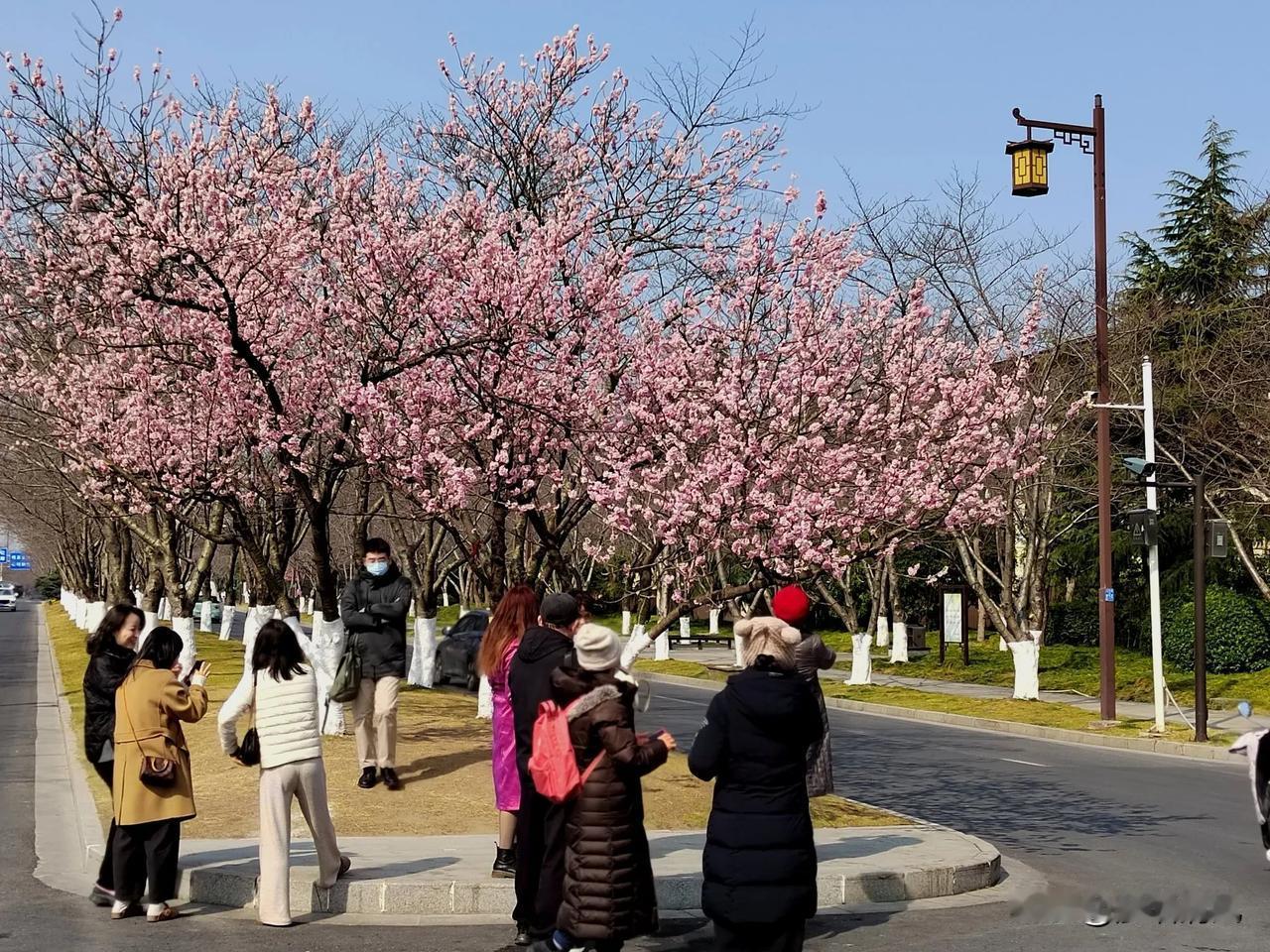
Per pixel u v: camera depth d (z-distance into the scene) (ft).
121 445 54.70
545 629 27.30
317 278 51.39
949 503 47.01
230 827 38.24
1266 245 107.04
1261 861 38.73
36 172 49.88
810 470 44.78
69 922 29.22
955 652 140.15
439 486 49.14
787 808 21.15
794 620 30.40
